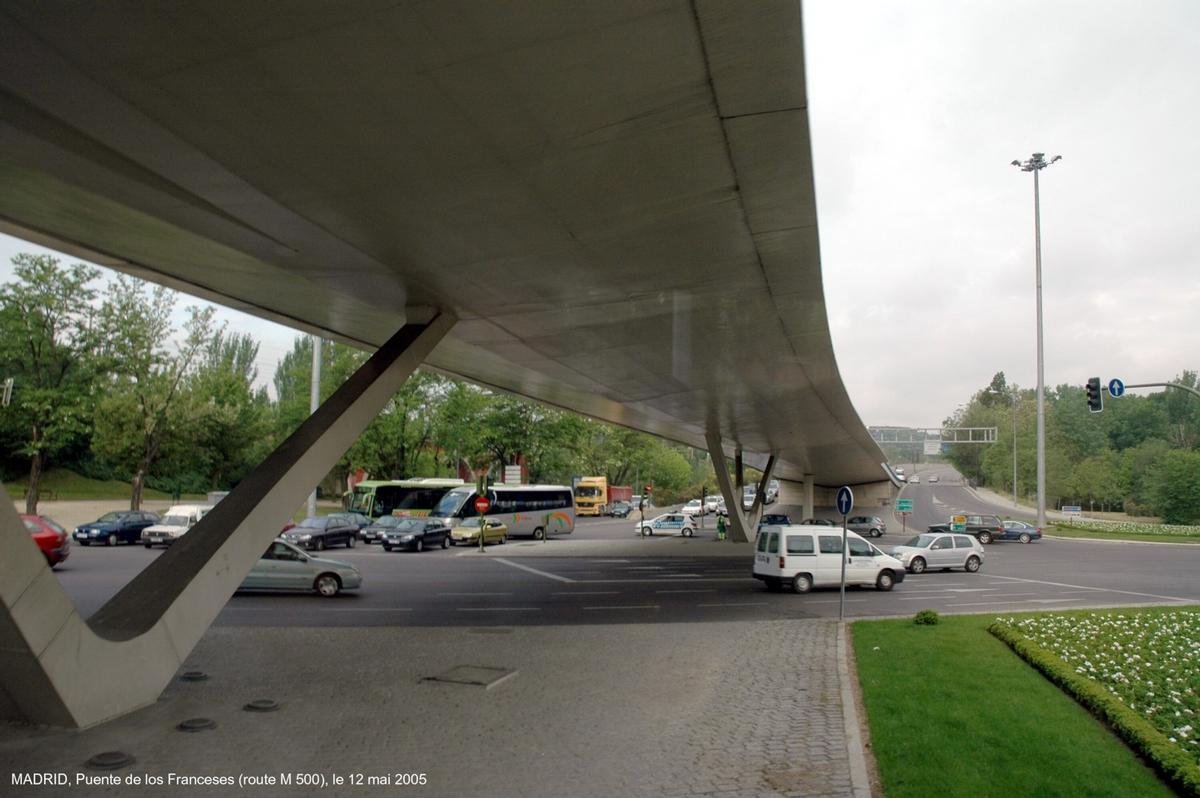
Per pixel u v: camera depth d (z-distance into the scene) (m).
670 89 7.23
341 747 7.58
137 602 9.38
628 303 14.98
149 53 6.52
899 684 10.17
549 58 6.68
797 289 13.97
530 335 17.88
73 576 21.66
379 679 10.52
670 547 38.81
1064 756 7.16
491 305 15.12
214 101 7.33
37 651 7.39
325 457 12.11
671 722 8.66
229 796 6.25
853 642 13.64
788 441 41.97
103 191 9.67
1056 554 40.44
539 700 9.59
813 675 11.13
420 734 8.07
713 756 7.46
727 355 20.19
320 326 18.47
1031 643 12.44
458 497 42.75
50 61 6.69
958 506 89.88
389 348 14.54
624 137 8.16
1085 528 59.91
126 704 8.59
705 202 9.89
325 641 13.30
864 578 22.75
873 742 7.66
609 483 91.56
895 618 16.61
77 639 7.89
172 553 10.11
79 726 7.92
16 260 36.88
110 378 40.22
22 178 9.47
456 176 9.05
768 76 7.04
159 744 7.52
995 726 8.16
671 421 35.56
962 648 12.75
